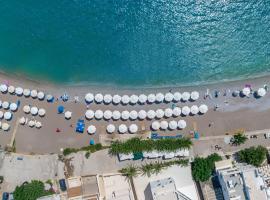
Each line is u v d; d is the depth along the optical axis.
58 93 54.03
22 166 53.09
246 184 45.09
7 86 54.69
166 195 47.44
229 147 50.03
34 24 56.12
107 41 54.88
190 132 50.78
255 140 49.72
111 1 55.16
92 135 52.53
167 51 53.69
